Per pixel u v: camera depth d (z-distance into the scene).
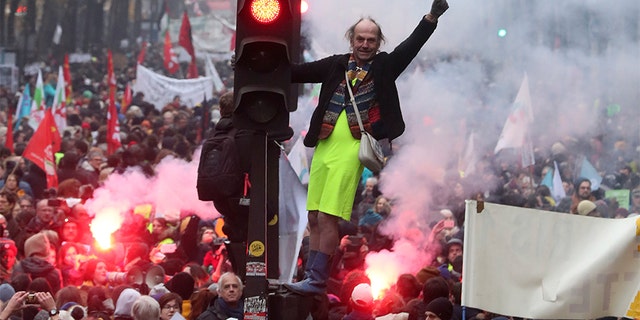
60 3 187.62
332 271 35.75
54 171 52.28
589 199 52.38
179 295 29.58
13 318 27.06
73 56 179.50
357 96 21.31
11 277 33.72
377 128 21.25
